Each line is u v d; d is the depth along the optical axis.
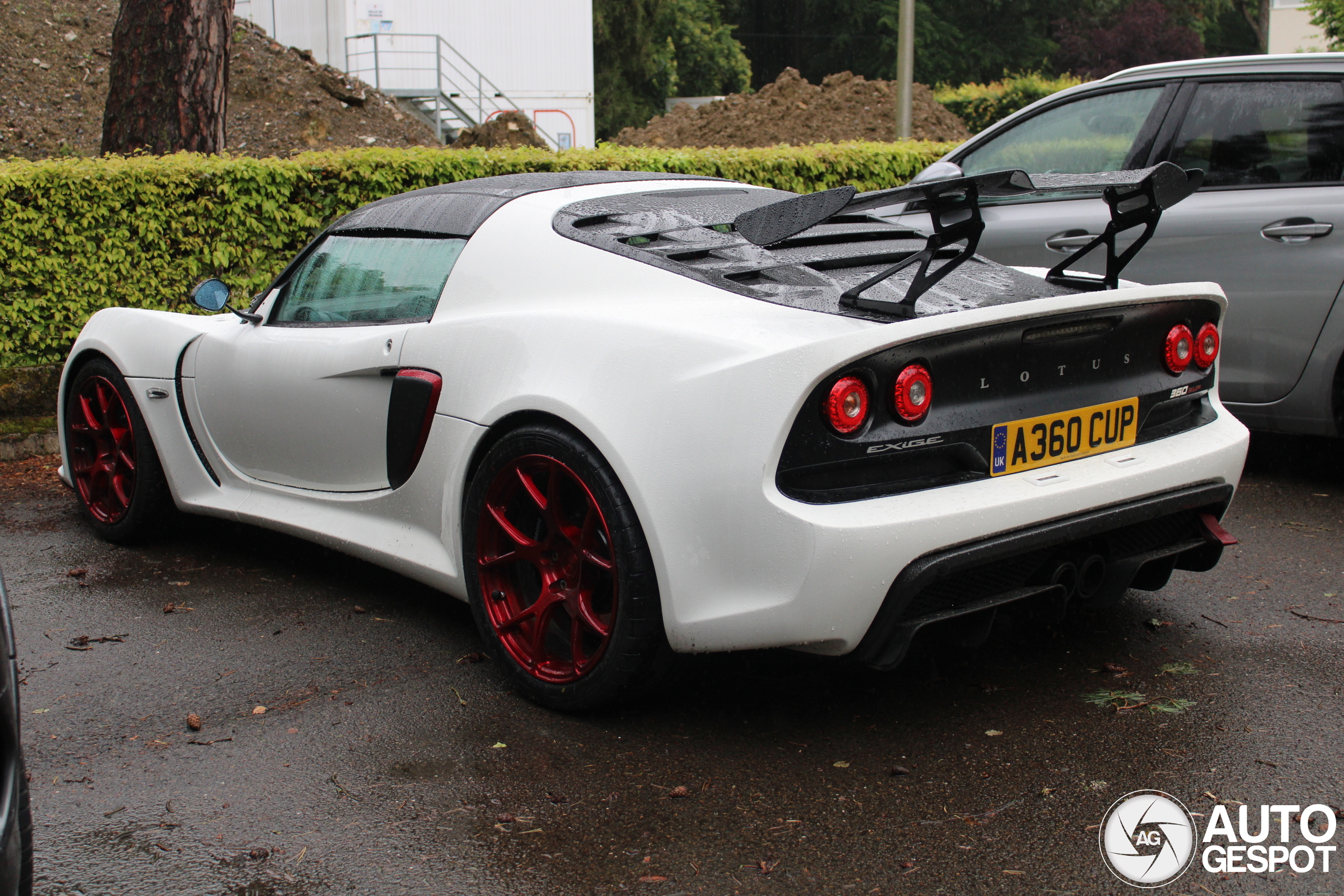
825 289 2.66
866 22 48.53
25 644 3.26
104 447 4.30
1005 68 46.12
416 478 3.09
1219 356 3.00
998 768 2.43
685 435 2.38
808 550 2.27
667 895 2.01
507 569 2.87
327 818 2.29
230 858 2.15
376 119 16.55
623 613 2.51
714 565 2.38
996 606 2.51
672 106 30.31
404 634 3.30
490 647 2.87
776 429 2.28
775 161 8.01
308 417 3.44
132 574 3.89
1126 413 2.73
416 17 20.23
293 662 3.09
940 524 2.32
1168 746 2.51
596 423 2.49
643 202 3.20
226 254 6.44
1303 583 3.55
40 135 14.12
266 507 3.72
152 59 7.75
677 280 2.70
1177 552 2.82
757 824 2.23
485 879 2.07
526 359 2.74
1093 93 5.06
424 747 2.58
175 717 2.77
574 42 21.27
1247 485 4.73
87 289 6.16
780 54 49.84
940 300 2.69
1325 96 4.40
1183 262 4.63
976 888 2.01
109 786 2.44
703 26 47.62
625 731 2.64
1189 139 4.71
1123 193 2.65
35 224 6.00
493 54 20.88
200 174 6.33
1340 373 4.37
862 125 16.97
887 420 2.36
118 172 6.14
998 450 2.49
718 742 2.57
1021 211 5.07
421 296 3.21
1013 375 2.51
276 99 15.90
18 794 1.59
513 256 3.01
